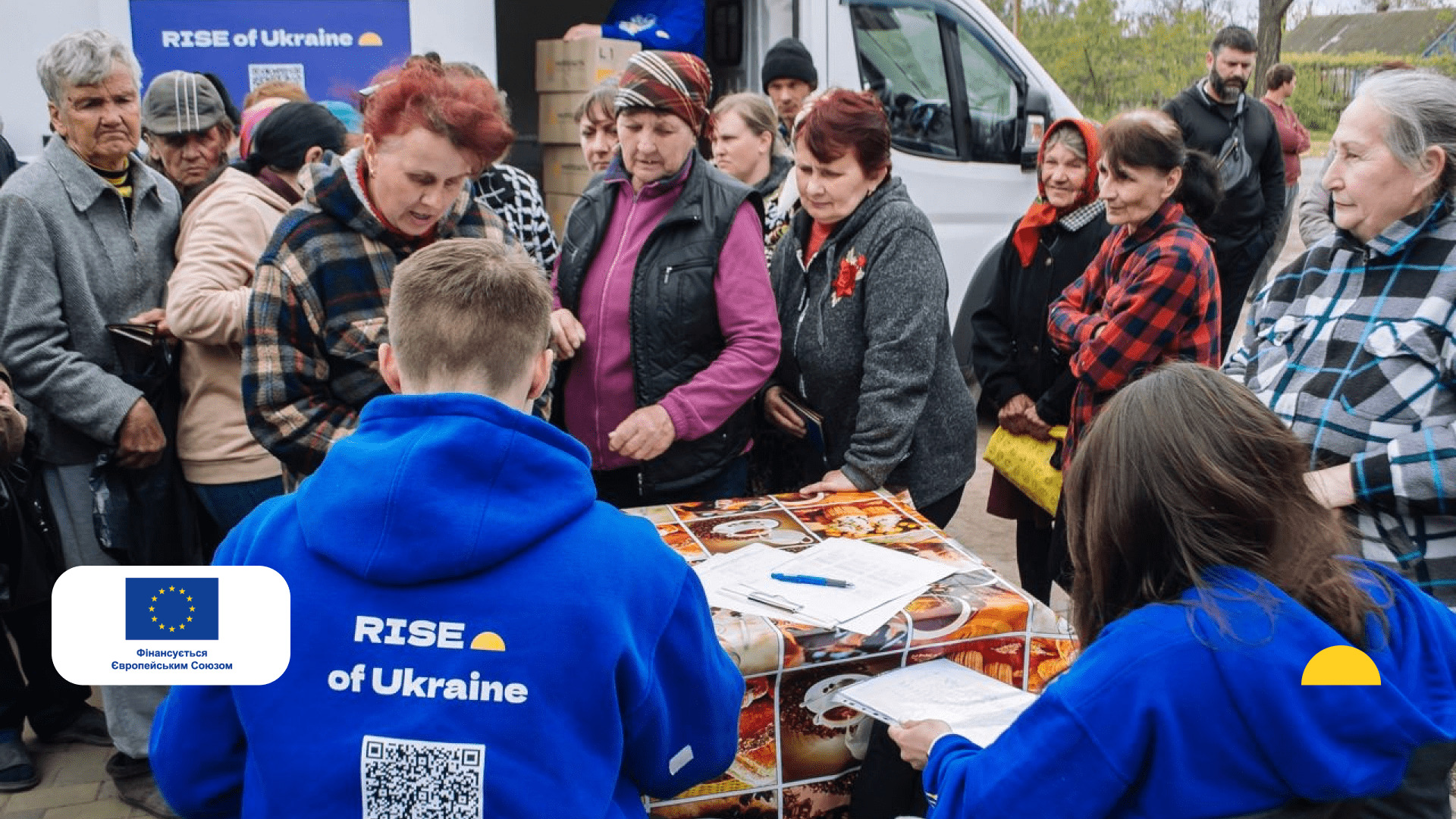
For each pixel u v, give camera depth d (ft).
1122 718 3.79
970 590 6.38
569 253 8.77
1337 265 6.77
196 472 8.89
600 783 3.80
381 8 14.67
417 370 4.29
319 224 6.99
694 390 8.14
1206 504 3.84
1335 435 6.50
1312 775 3.69
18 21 13.33
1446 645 4.06
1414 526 6.32
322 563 3.89
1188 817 3.76
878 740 5.95
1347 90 56.85
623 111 8.25
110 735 9.49
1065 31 65.67
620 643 3.83
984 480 17.20
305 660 3.82
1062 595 12.51
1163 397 3.99
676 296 8.27
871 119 8.22
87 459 8.92
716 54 17.65
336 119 9.47
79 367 8.45
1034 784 3.94
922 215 8.43
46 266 8.43
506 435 3.90
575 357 8.64
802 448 9.52
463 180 6.89
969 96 17.67
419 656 3.76
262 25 14.33
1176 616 3.86
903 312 8.20
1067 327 9.47
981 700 5.57
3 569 8.79
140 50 13.94
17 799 9.23
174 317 8.34
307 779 3.74
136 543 8.73
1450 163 6.10
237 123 11.23
